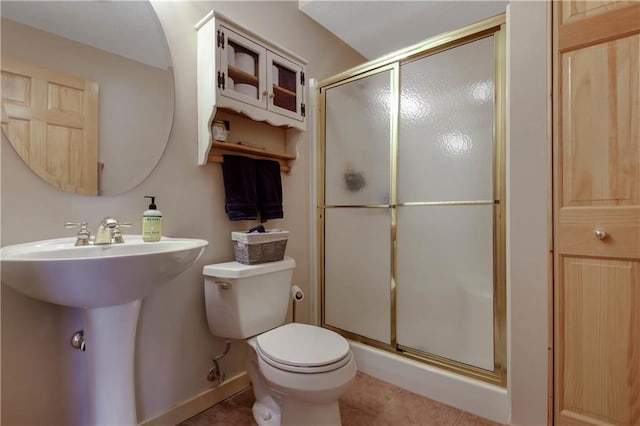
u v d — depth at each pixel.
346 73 2.01
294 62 1.84
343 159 2.05
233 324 1.43
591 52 1.18
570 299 1.23
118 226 1.18
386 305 1.85
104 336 1.05
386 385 1.75
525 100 1.31
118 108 1.28
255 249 1.51
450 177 1.61
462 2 1.99
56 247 1.01
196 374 1.52
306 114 2.12
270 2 1.92
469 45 1.55
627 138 1.12
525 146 1.31
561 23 1.24
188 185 1.50
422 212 1.71
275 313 1.57
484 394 1.46
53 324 1.12
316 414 1.19
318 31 2.27
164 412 1.40
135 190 1.32
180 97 1.47
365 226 1.94
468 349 1.55
